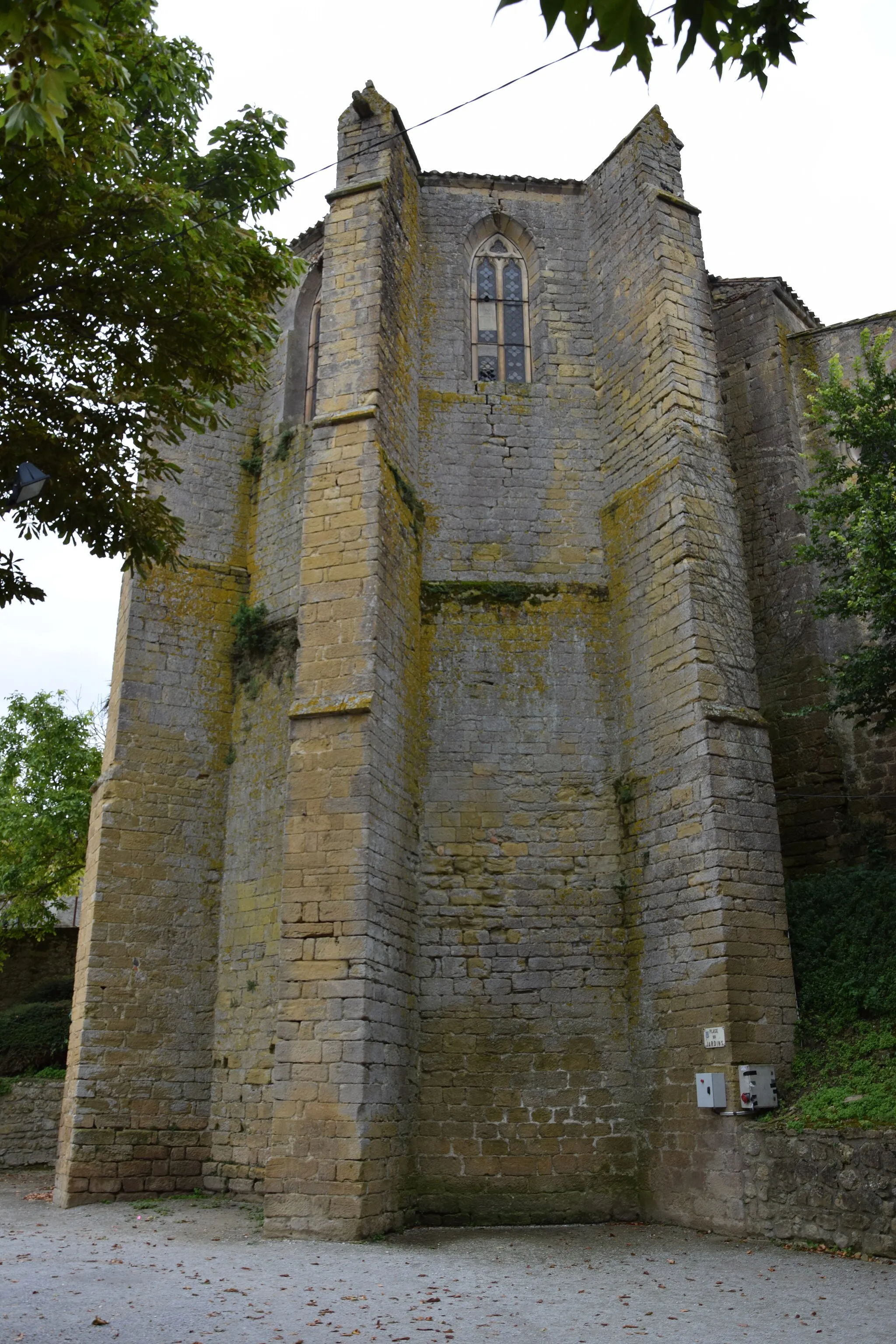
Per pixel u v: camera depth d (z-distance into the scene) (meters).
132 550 12.02
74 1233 13.02
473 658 17.19
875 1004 13.73
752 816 14.74
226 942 17.42
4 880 26.94
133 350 11.48
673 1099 14.27
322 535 15.92
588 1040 15.31
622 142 19.27
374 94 18.69
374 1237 12.72
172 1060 16.83
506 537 18.09
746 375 21.36
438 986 15.41
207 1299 9.09
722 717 14.98
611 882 16.11
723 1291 9.84
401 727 15.84
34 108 5.85
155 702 18.34
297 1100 13.09
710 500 16.53
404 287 18.48
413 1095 14.67
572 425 18.91
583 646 17.44
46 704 29.12
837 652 18.98
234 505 19.98
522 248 20.55
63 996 27.16
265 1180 14.70
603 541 18.09
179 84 12.20
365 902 13.72
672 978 14.69
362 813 14.12
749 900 14.27
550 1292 9.84
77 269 10.77
